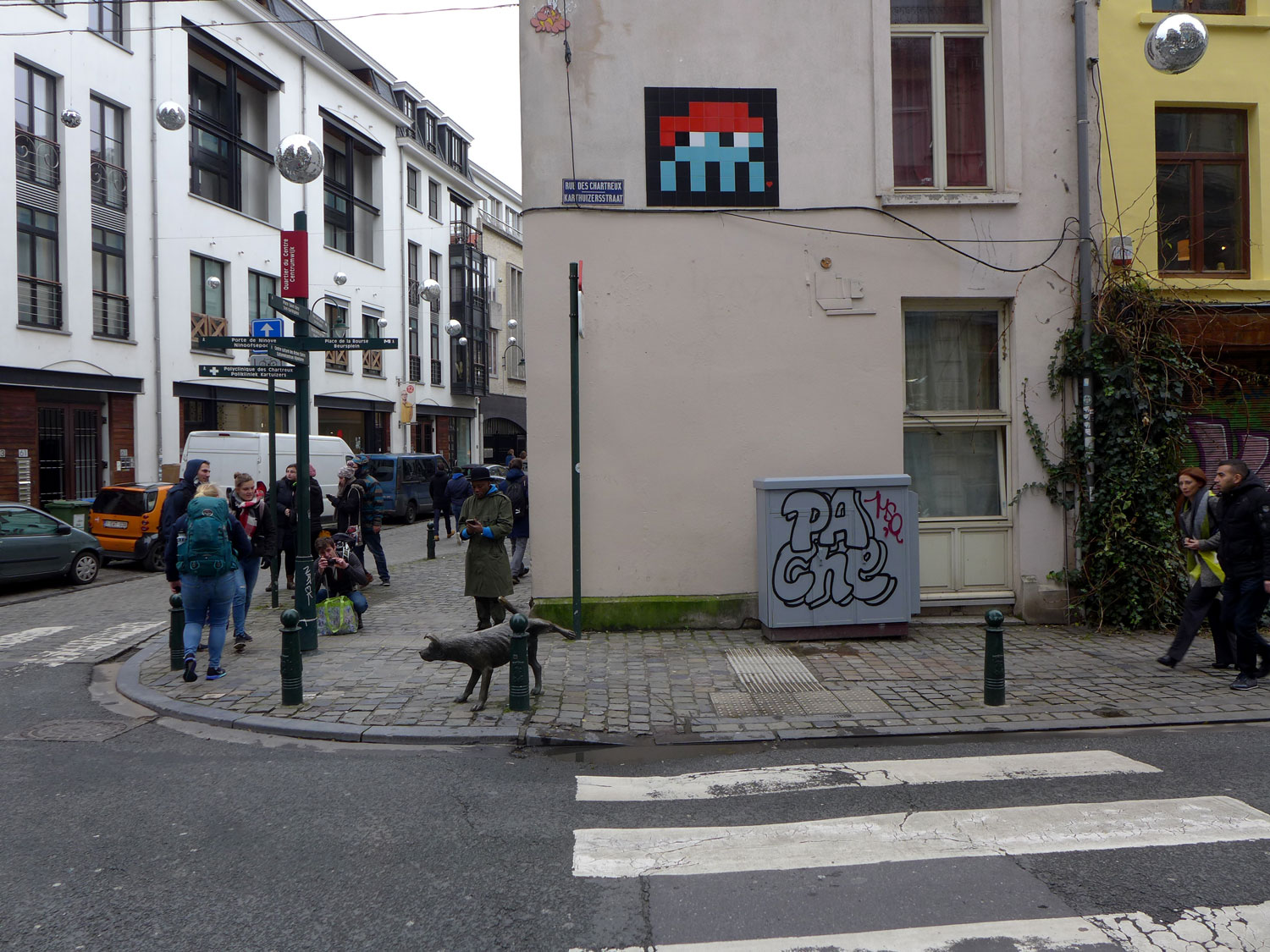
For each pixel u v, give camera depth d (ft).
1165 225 32.60
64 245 66.54
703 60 30.53
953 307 32.12
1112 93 31.58
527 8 30.30
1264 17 32.09
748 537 30.78
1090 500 30.89
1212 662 25.89
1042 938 10.85
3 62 61.67
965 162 32.24
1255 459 32.17
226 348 26.30
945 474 32.37
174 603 26.07
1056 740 19.47
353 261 106.93
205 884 12.66
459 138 139.13
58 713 22.52
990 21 32.04
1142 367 30.68
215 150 84.43
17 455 62.44
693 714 21.35
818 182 30.78
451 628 32.07
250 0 86.17
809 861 13.25
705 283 30.58
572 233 30.27
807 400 30.81
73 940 11.12
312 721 20.77
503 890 12.42
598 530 30.50
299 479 27.71
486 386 144.46
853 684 23.82
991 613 21.97
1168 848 13.51
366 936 11.19
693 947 10.82
